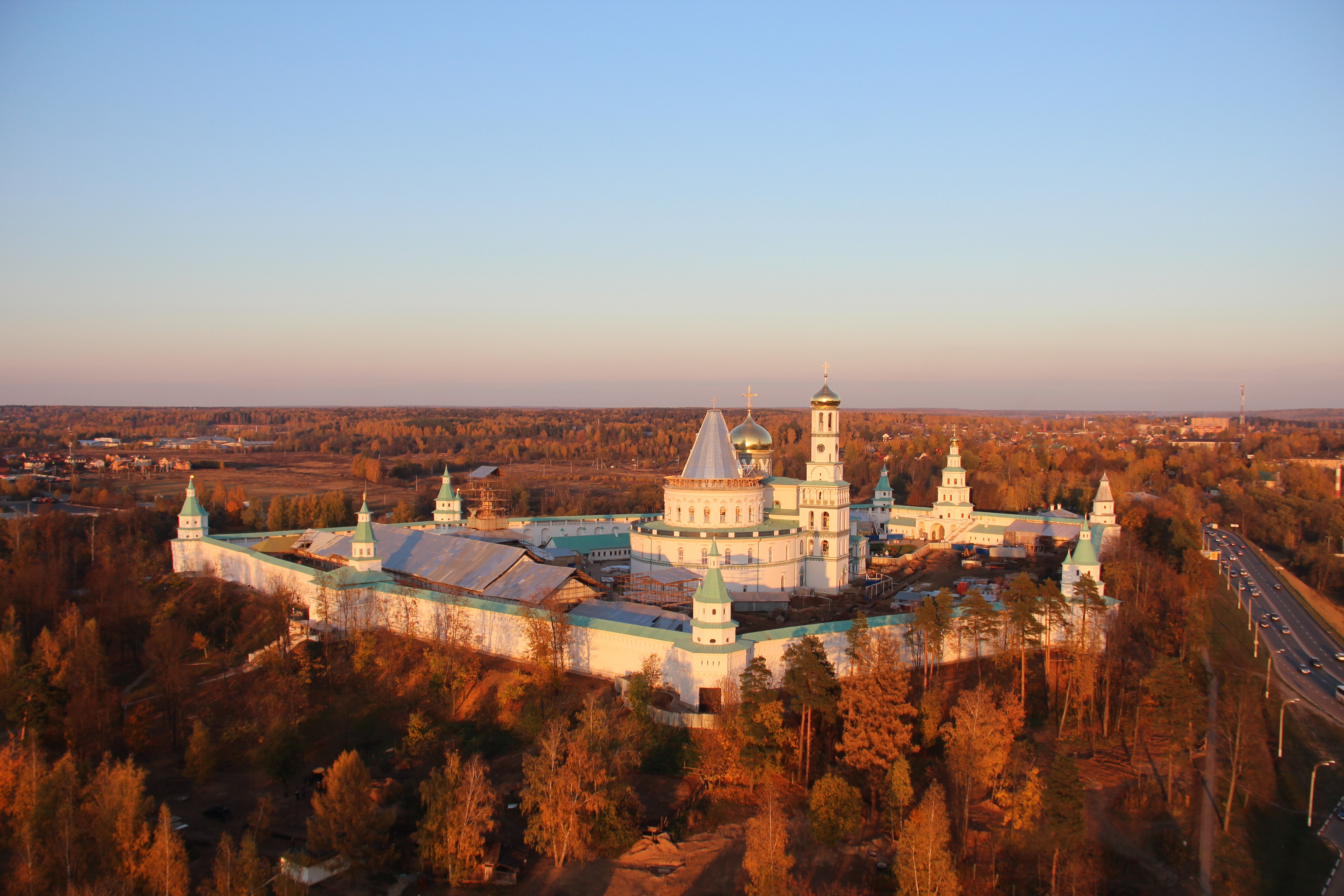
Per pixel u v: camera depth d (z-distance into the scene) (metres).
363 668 138.75
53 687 120.06
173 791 111.62
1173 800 109.31
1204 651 159.25
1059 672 137.62
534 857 98.50
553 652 134.62
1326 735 134.00
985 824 103.62
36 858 91.69
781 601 173.00
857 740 109.44
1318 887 97.19
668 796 108.81
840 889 92.81
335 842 93.56
